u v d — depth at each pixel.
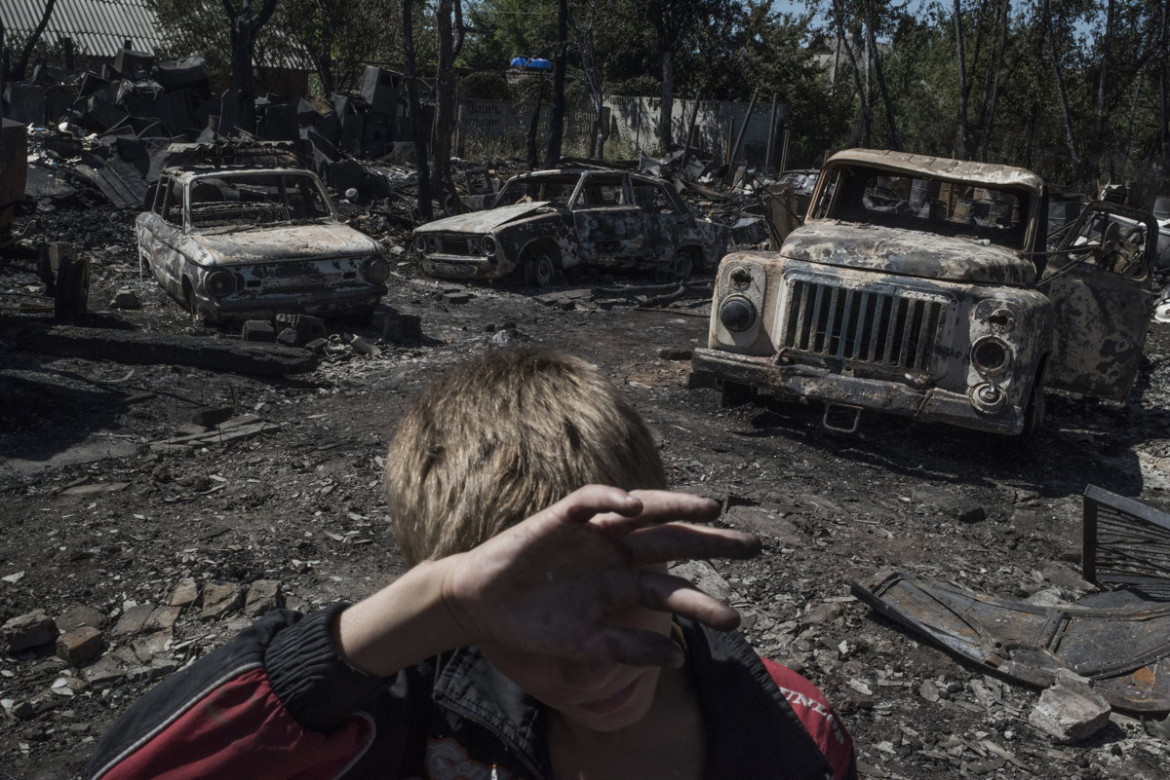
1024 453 6.42
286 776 0.68
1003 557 4.88
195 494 5.18
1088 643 3.75
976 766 3.11
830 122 41.28
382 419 6.70
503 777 0.77
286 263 8.86
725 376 6.58
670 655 0.51
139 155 18.44
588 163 17.97
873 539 4.97
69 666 3.50
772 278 6.48
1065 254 7.03
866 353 6.25
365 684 0.64
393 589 0.61
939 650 3.82
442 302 11.57
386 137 26.97
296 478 5.46
